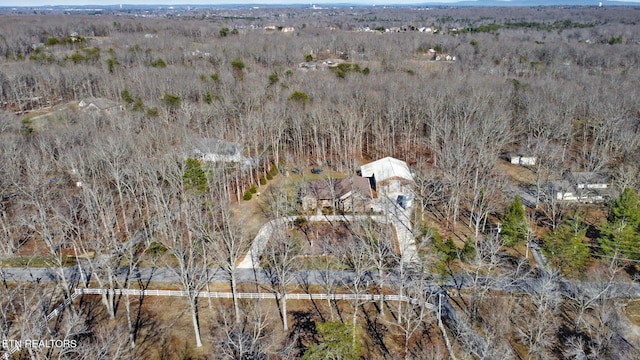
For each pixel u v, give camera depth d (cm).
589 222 5494
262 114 7881
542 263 4725
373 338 3806
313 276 4600
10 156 5856
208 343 3741
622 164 6412
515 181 6812
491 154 6272
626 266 4588
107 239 4416
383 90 9194
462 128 7006
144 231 5425
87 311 4103
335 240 5188
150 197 6062
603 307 3600
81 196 5469
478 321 3922
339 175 7256
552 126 7562
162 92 9550
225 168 6372
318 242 5203
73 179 6116
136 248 5106
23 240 5291
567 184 6094
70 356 3447
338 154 8050
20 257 4909
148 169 5488
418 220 5644
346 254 4809
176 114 8238
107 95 9906
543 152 6988
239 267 4766
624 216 4559
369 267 4153
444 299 4219
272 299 4272
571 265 4438
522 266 4684
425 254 4653
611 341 3600
